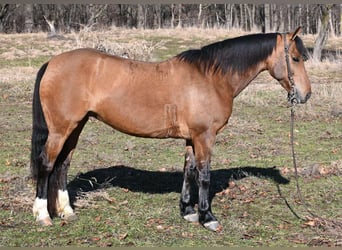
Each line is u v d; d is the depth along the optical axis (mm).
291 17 50000
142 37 26828
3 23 41688
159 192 6922
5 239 5223
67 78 5395
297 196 6773
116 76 5453
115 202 6457
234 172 7879
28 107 13188
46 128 5570
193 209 5984
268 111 12820
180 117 5500
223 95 5543
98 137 10219
